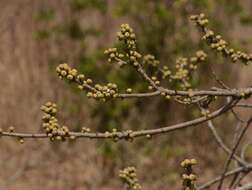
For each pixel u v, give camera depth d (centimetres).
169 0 913
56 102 912
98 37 962
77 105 897
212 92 348
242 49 907
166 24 898
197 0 884
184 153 867
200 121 350
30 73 959
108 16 1035
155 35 896
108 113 873
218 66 916
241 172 459
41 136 342
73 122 904
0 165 885
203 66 841
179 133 895
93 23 1038
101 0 942
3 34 1028
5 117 923
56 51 980
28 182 865
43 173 883
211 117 350
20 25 1023
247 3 1266
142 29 899
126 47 348
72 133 340
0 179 862
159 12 880
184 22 899
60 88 924
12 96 941
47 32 938
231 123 897
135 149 876
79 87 346
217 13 957
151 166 864
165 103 899
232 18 1046
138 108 899
